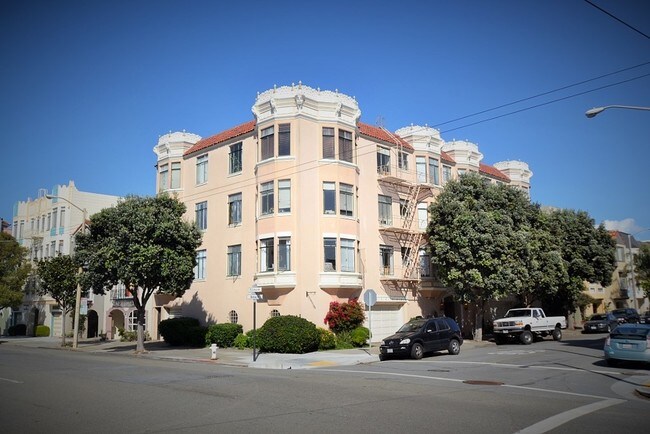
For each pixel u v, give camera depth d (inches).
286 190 1120.8
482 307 1278.3
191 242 1057.5
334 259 1111.6
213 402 430.3
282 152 1132.5
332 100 1169.4
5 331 2181.3
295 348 959.0
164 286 1032.2
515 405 415.5
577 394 476.1
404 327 916.6
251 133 1234.0
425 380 572.1
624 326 715.4
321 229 1108.5
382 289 1234.6
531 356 848.3
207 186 1338.6
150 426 345.1
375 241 1234.0
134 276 988.6
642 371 646.5
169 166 1419.8
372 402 428.1
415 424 346.6
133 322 1573.6
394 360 845.2
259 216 1146.0
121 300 1612.9
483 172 1641.2
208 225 1320.1
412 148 1382.9
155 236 994.7
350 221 1148.5
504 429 332.8
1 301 1724.9
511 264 1186.6
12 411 401.1
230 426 342.0
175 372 664.4
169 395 468.1
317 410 393.7
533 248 1266.0
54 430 337.7
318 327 1066.7
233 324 1153.4
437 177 1430.9
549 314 1718.8
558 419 362.0
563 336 1425.9
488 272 1189.7
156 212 1031.0
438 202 1258.6
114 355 1031.6
